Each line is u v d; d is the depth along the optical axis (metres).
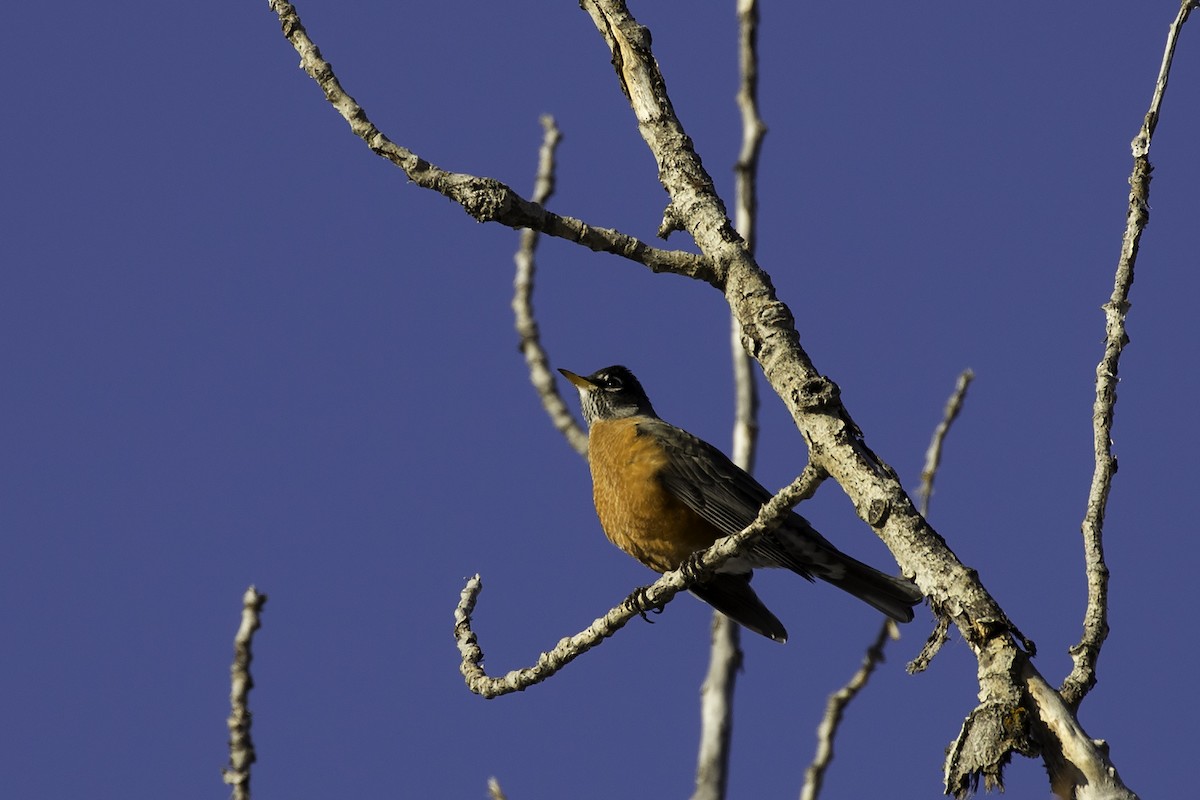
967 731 6.07
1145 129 7.71
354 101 8.77
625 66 9.42
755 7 14.33
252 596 10.85
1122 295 7.52
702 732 12.05
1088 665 6.66
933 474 11.77
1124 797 5.70
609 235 8.49
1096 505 7.14
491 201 8.40
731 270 8.32
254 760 10.60
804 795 10.97
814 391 7.16
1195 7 7.75
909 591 11.80
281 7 8.95
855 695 11.30
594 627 9.20
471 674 9.95
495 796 10.65
